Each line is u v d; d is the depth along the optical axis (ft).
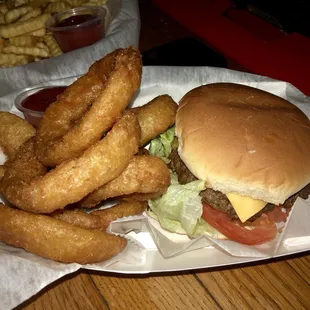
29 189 0.72
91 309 0.76
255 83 1.13
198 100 0.92
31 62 1.36
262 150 0.82
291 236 0.87
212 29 1.57
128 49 0.83
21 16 1.41
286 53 1.43
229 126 0.85
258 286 0.80
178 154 0.92
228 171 0.81
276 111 0.90
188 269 0.80
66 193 0.72
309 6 1.47
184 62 1.31
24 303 0.76
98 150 0.73
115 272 0.80
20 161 0.83
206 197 0.85
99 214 0.83
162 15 1.71
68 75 1.28
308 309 0.77
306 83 1.30
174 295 0.78
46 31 1.46
